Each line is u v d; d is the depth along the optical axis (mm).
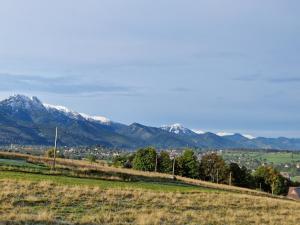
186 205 41938
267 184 170875
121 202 39094
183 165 161875
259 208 47312
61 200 36281
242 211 42531
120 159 182750
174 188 64125
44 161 92562
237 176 166750
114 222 29328
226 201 48531
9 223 24844
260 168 174125
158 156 163375
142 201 41062
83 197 38906
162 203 41406
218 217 37250
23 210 30578
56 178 57719
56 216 29844
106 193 42500
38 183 43469
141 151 162625
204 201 46688
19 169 63719
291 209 49469
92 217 30016
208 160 166375
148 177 86562
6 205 31484
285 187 173750
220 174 163500
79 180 59281
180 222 32438
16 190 37875
